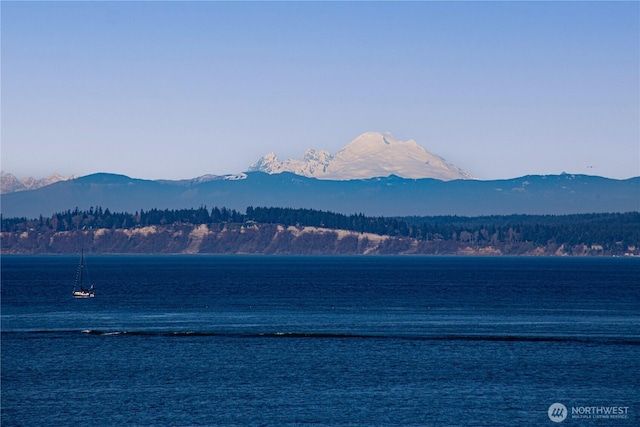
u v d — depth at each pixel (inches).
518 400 6210.6
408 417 5718.5
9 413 5807.1
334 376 7052.2
